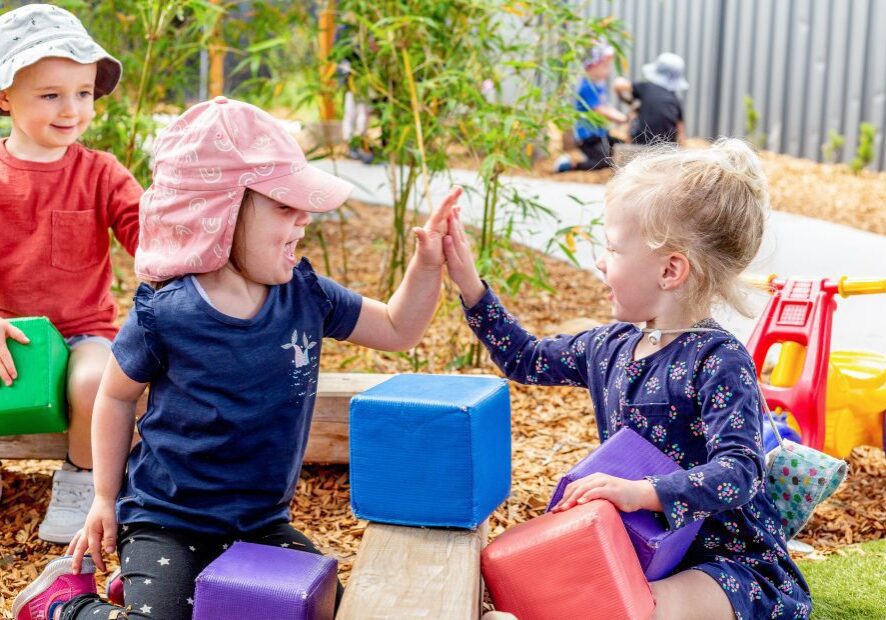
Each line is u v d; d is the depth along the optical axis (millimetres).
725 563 1961
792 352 2916
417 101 3836
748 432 1879
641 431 2035
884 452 3127
